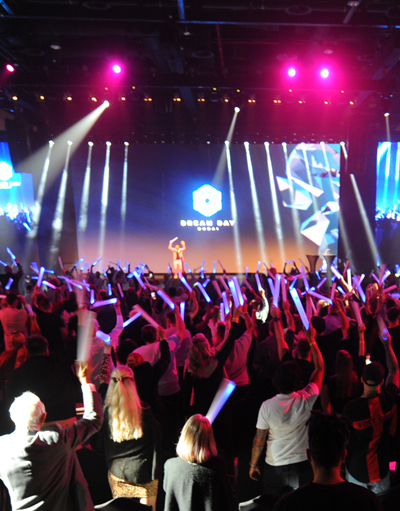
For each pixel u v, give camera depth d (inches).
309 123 625.0
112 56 446.3
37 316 214.1
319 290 357.4
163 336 180.1
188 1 326.3
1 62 464.4
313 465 79.1
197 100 565.9
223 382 157.9
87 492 104.6
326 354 187.9
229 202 738.8
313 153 722.8
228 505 96.7
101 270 743.1
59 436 95.7
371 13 341.1
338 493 74.9
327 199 725.3
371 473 119.8
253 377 202.5
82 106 599.5
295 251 738.8
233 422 173.6
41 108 588.1
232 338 193.5
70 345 210.7
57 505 97.3
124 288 433.4
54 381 146.5
